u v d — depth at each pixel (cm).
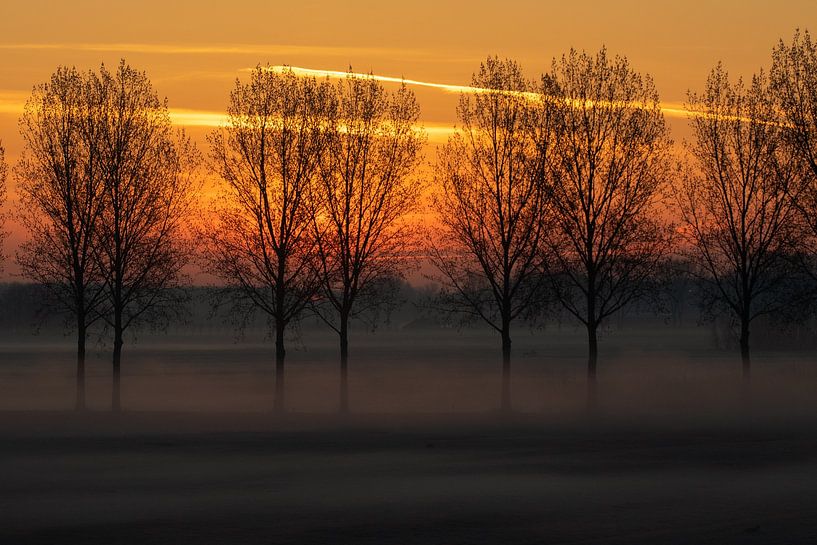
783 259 5162
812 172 5234
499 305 5178
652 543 2019
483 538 2089
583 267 5247
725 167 5350
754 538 2055
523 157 5288
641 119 5331
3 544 2056
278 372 5256
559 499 2569
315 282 5312
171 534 2145
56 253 5366
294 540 2081
